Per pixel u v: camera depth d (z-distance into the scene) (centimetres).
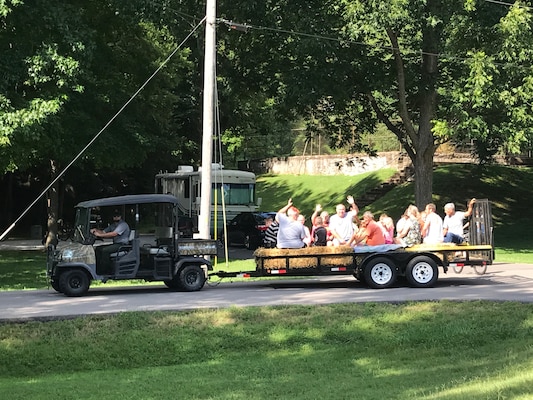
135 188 4709
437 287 1520
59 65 1780
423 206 2617
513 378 693
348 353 1024
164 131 3366
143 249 1432
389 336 1100
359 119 2948
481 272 1805
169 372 938
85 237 1393
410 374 842
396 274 1510
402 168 4122
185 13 2452
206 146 1734
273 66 2628
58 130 2098
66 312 1155
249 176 3145
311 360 985
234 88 2822
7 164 2255
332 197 4141
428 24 2189
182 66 3150
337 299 1312
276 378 872
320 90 2405
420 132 2622
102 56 2417
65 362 990
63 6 1856
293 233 1530
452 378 770
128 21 2391
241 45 2686
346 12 2166
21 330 1062
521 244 2909
